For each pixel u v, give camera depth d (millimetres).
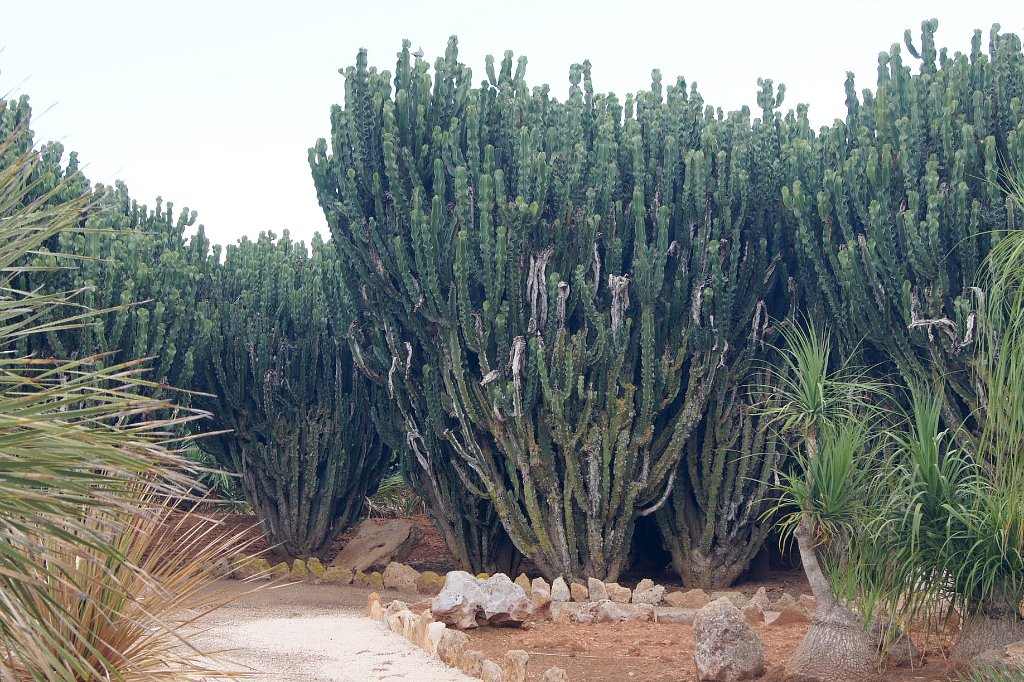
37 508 1906
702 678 5832
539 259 10219
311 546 12914
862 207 9211
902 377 9500
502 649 7227
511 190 10703
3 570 1861
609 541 10359
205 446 12703
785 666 5938
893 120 9477
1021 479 4047
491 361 10281
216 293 12883
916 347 9250
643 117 11383
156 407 2049
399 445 11781
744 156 10414
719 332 10227
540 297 10172
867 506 5438
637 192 10055
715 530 10758
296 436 12742
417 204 10188
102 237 10344
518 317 10117
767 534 10695
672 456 10406
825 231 9594
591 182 10664
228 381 12516
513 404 10031
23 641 1938
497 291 9961
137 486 2230
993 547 4988
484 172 10234
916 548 5082
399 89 10688
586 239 10297
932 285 8805
